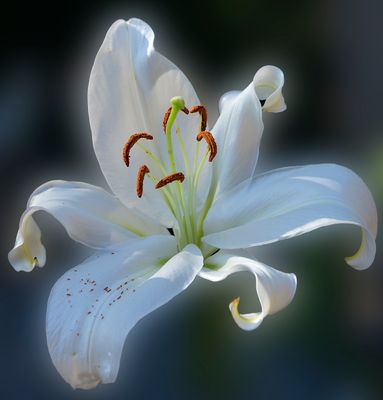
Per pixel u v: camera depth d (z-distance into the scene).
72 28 1.68
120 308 0.88
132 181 0.96
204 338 0.93
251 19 1.62
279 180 0.97
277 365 1.01
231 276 0.94
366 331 1.17
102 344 0.87
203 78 1.62
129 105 0.96
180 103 0.95
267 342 1.01
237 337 0.93
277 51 1.61
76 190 0.96
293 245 1.05
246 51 1.63
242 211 0.97
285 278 0.89
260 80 0.99
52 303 0.89
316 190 0.94
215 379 0.93
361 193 0.95
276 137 1.49
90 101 0.96
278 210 0.95
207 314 0.93
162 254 0.95
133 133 0.97
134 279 0.92
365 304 1.19
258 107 0.98
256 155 0.98
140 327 1.09
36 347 1.23
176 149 0.98
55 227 1.22
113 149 0.96
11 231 1.39
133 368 1.08
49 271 1.23
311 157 1.43
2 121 1.59
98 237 0.95
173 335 0.94
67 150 1.55
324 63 1.57
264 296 0.88
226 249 0.96
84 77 1.64
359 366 1.06
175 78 0.97
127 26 0.97
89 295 0.90
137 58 0.97
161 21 1.65
